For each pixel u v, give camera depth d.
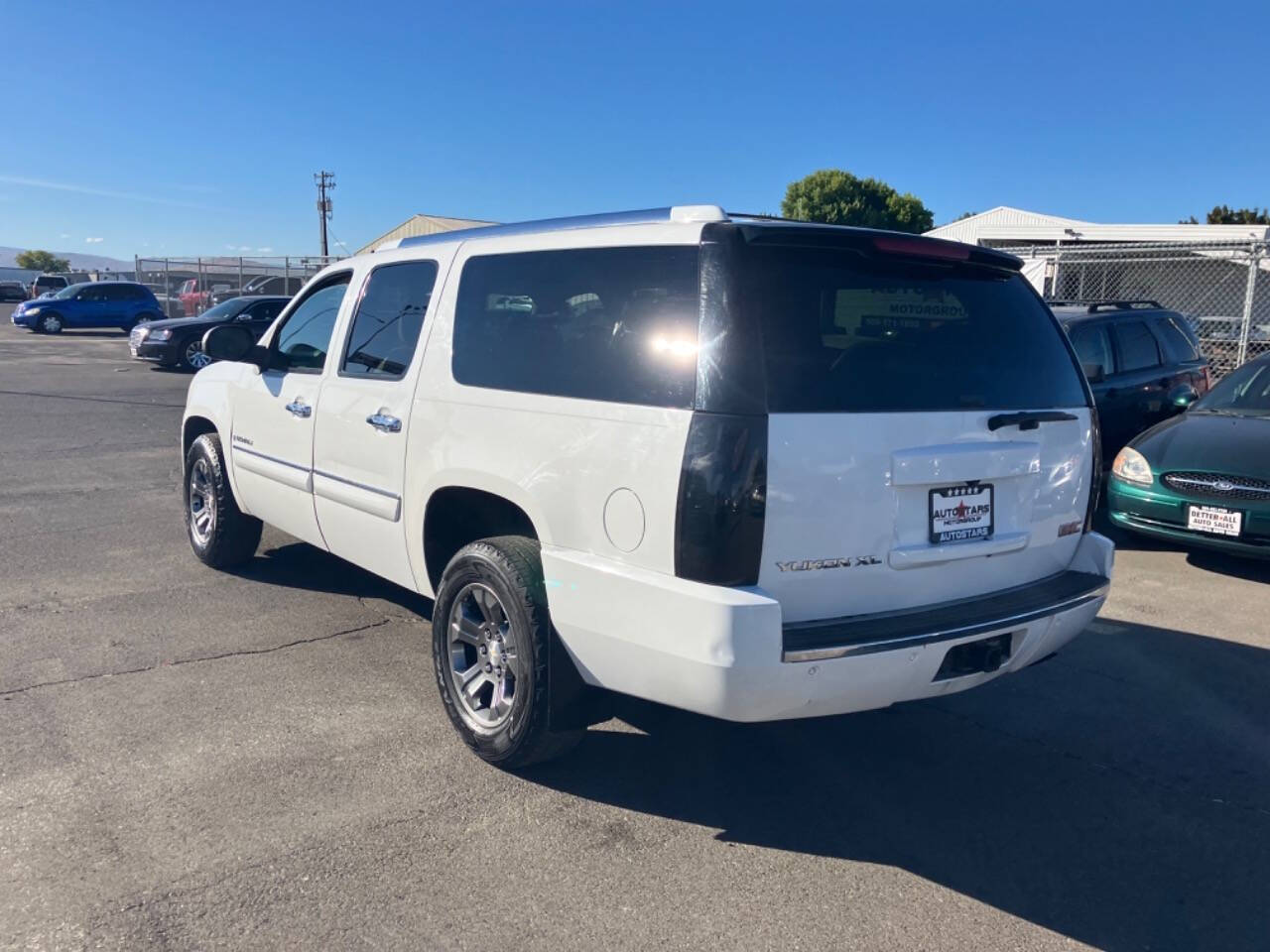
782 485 3.01
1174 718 4.57
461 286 4.12
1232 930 3.02
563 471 3.43
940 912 3.07
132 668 4.74
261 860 3.21
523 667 3.57
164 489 8.95
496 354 3.86
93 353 25.28
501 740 3.70
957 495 3.39
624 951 2.84
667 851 3.37
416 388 4.20
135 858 3.19
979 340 3.63
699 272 3.18
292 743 4.03
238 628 5.34
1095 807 3.76
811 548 3.09
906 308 3.47
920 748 4.24
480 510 4.11
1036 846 3.48
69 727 4.10
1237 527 6.57
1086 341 9.17
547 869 3.23
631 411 3.23
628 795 3.74
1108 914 3.09
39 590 5.90
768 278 3.17
